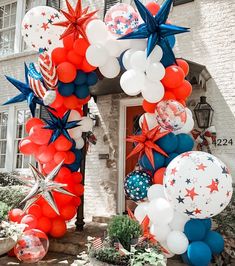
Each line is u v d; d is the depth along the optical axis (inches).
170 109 170.6
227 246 183.6
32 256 185.3
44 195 196.2
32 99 205.3
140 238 154.6
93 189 296.4
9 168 358.0
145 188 179.8
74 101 200.4
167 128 176.4
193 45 264.7
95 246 156.2
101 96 301.4
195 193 153.0
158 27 168.1
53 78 180.1
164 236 171.2
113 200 285.1
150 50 164.2
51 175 197.5
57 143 198.7
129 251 151.0
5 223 189.8
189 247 167.0
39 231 195.3
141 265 138.6
